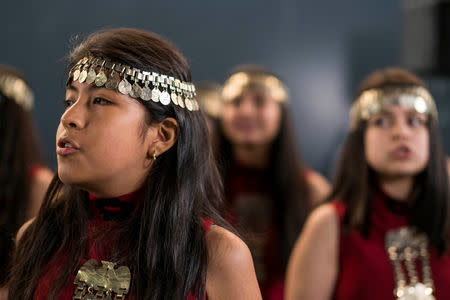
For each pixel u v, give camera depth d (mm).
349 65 8289
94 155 1731
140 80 1788
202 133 1984
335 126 8281
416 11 6562
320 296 3221
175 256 1828
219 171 2316
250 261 1890
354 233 3246
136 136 1780
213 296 1843
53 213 1995
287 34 8273
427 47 6445
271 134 4992
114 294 1793
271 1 8258
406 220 3279
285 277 4652
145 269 1809
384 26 8289
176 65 1874
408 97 3268
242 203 4898
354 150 3400
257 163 5012
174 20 8109
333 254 3254
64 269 1844
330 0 8273
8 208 3637
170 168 1890
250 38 8250
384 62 8281
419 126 3268
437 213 3258
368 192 3303
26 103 3947
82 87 1772
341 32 8289
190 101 1911
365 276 3160
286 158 5035
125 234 1848
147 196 1853
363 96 3404
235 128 4977
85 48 1839
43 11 7801
